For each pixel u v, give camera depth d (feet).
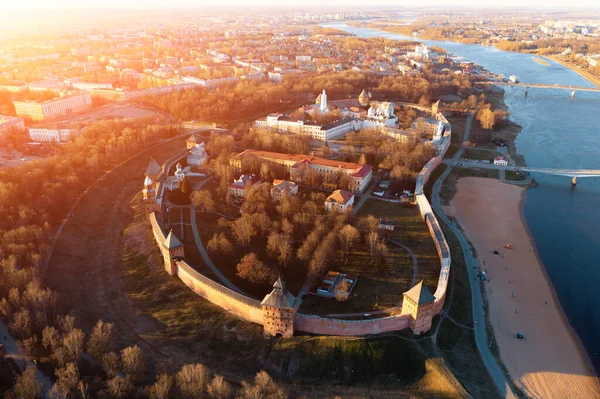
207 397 607.37
